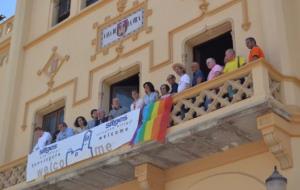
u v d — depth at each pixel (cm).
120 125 1452
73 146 1545
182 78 1441
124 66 1734
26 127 1945
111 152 1446
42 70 1998
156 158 1423
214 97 1318
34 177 1622
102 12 1889
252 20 1486
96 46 1852
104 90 1773
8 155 1933
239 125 1281
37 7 2164
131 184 1545
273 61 1377
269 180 1104
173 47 1628
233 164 1362
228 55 1398
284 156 1252
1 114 2064
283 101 1306
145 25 1733
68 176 1530
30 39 2112
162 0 1720
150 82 1587
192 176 1427
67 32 1981
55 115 1919
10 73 2056
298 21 1455
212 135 1320
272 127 1231
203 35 1583
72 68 1895
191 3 1641
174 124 1372
